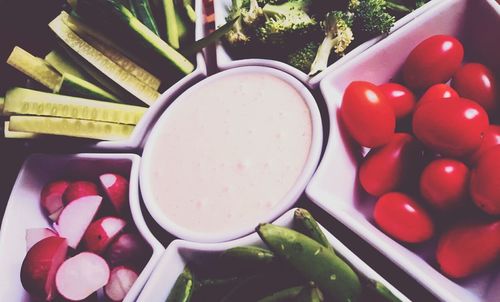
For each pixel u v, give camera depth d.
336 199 0.27
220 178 0.28
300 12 0.30
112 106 0.31
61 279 0.27
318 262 0.23
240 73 0.31
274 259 0.24
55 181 0.31
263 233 0.23
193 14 0.34
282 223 0.25
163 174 0.29
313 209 0.28
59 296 0.27
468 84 0.28
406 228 0.25
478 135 0.24
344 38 0.29
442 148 0.25
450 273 0.24
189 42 0.34
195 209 0.28
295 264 0.23
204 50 0.33
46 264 0.26
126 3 0.33
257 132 0.29
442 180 0.24
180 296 0.25
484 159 0.23
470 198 0.24
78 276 0.27
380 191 0.27
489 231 0.23
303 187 0.26
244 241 0.25
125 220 0.29
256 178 0.27
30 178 0.31
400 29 0.29
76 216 0.29
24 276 0.27
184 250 0.26
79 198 0.30
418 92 0.29
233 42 0.32
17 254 0.29
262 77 0.31
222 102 0.31
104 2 0.31
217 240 0.26
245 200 0.27
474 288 0.25
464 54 0.30
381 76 0.30
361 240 0.27
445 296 0.22
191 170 0.29
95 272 0.27
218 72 0.35
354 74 0.30
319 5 0.30
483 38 0.29
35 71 0.32
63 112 0.31
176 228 0.27
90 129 0.31
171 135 0.31
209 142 0.29
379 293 0.22
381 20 0.29
